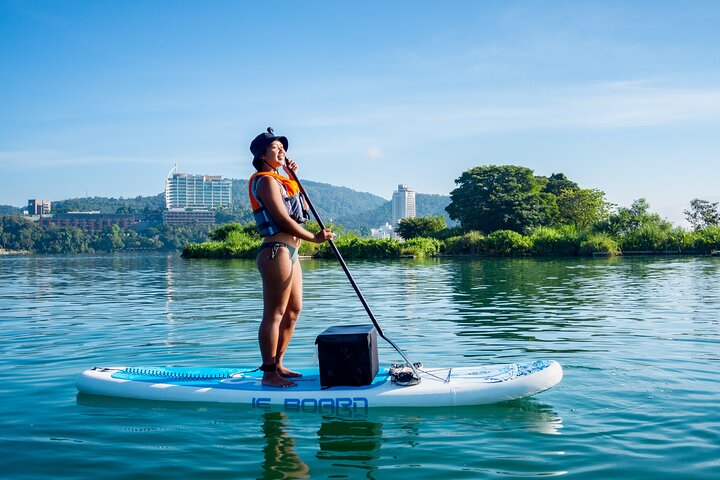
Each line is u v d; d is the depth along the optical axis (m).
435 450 3.56
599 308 10.58
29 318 10.15
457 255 44.31
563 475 3.15
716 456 3.38
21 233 162.88
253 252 49.03
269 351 4.68
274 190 4.60
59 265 39.28
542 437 3.75
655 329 8.10
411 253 42.81
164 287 17.27
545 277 19.02
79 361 6.39
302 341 7.46
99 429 4.03
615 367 5.70
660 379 5.19
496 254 43.56
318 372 5.11
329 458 3.46
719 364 5.80
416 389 4.47
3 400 4.79
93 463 3.41
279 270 4.62
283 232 4.69
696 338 7.33
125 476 3.22
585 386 4.96
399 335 7.84
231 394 4.59
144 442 3.76
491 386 4.46
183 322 9.41
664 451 3.47
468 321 9.11
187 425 4.10
